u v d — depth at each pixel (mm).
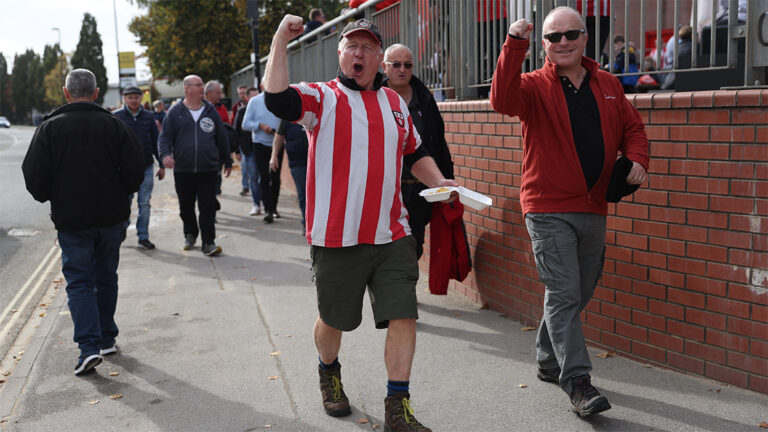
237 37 30156
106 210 4348
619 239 4078
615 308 4156
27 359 4598
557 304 3396
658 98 3758
